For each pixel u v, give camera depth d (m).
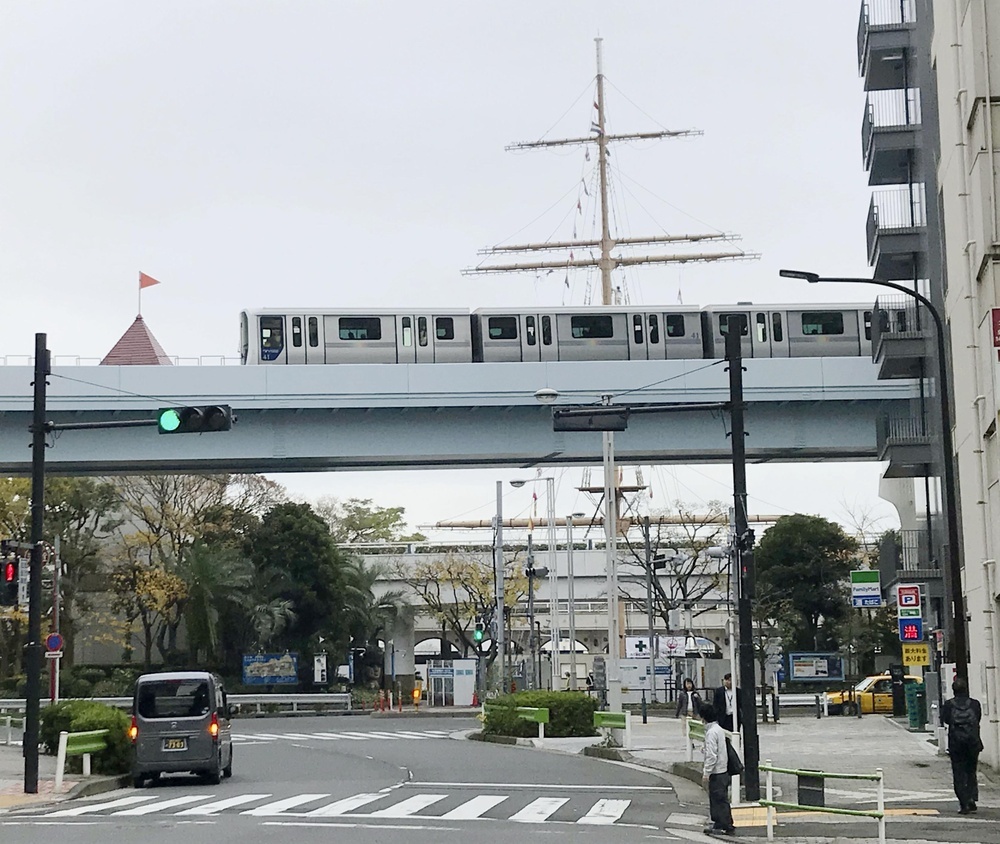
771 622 75.19
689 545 71.19
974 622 27.80
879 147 42.16
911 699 39.56
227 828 17.38
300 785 25.27
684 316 49.56
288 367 46.06
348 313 48.31
